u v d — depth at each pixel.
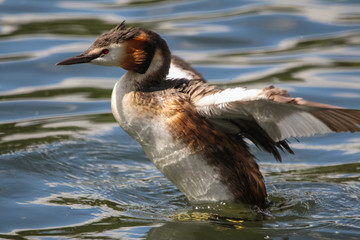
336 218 10.06
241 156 10.25
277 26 19.81
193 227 9.72
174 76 11.55
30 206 10.36
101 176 11.92
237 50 18.36
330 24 19.92
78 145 13.11
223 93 9.44
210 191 10.27
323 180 11.73
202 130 9.95
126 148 13.23
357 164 12.41
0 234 9.33
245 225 9.80
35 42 18.38
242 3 21.94
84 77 16.89
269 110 9.10
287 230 9.60
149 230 9.56
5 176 11.48
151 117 10.07
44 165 12.10
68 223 9.78
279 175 12.09
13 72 16.72
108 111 15.01
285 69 16.92
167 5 21.75
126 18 20.30
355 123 8.72
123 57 10.39
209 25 19.88
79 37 18.69
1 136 13.38
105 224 9.77
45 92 15.88
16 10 20.97
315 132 9.10
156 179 11.96
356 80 16.17
